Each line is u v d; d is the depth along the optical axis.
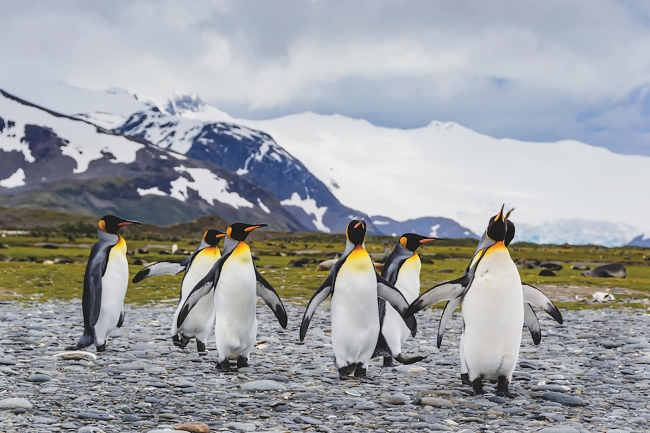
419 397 8.09
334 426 6.84
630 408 7.84
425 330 15.39
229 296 9.62
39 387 8.21
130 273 28.61
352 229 9.04
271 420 7.01
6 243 68.88
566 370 10.22
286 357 11.05
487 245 8.34
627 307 19.81
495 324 8.08
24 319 15.39
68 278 25.97
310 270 32.69
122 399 7.73
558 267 42.31
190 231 165.50
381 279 9.35
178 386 8.55
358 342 9.04
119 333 13.54
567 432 6.56
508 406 7.86
